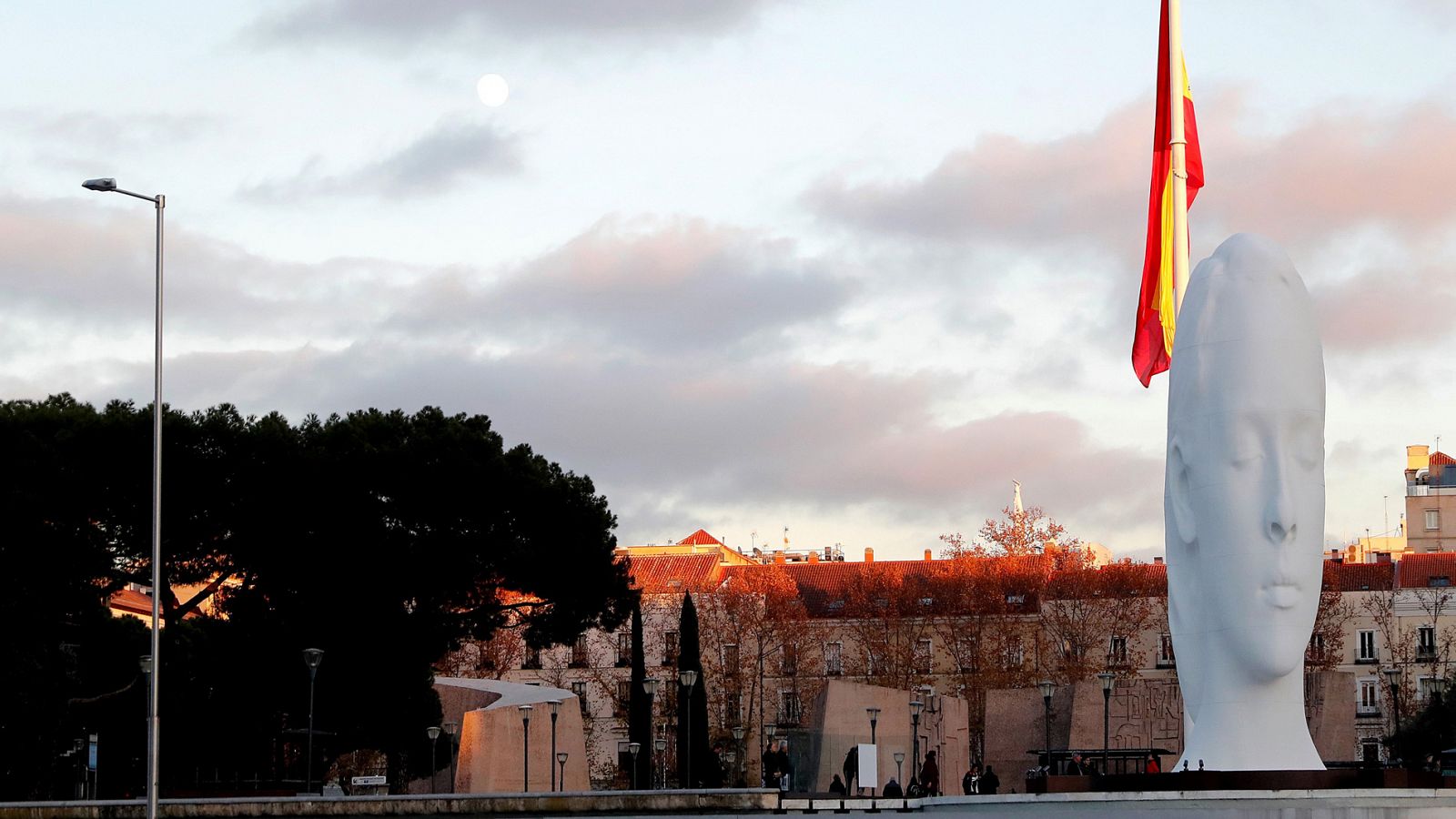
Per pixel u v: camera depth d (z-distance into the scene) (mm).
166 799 43250
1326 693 62625
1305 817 33219
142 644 65625
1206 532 38344
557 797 45281
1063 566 100562
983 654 98812
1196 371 38719
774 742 96188
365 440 61094
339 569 59688
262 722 61250
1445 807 34469
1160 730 65438
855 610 104312
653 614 105875
